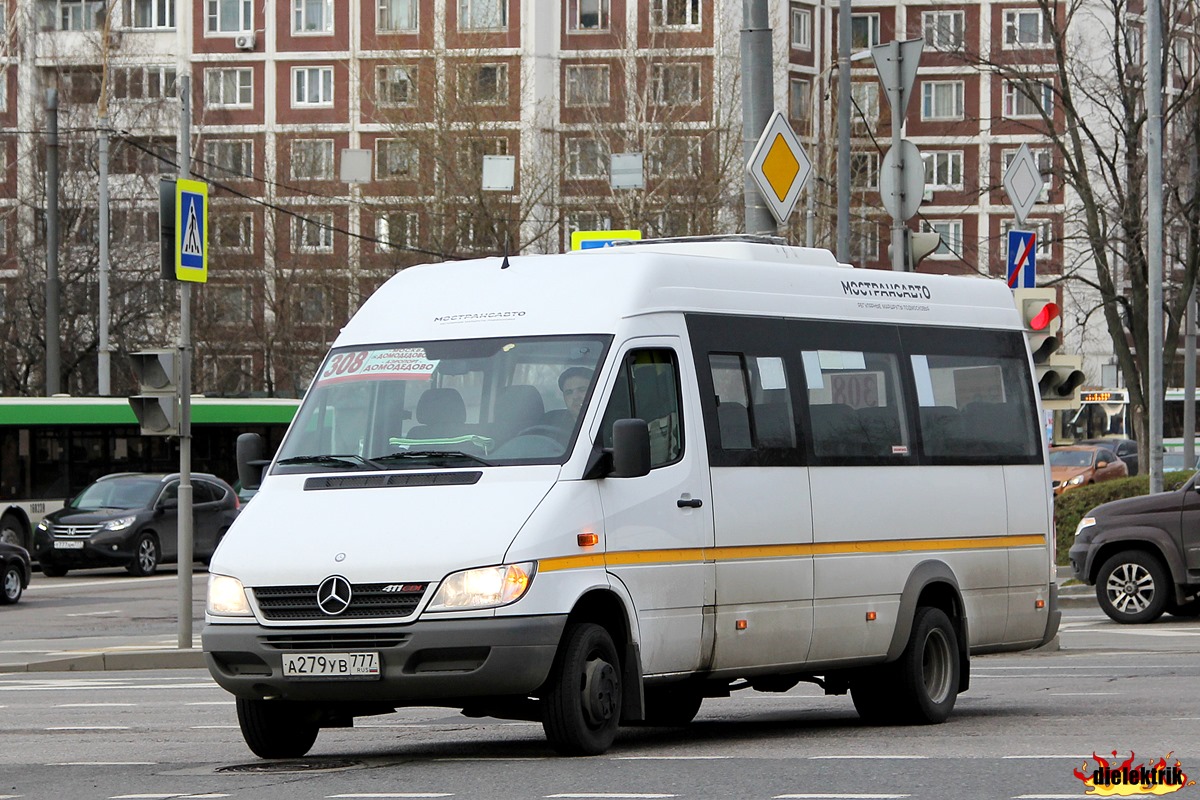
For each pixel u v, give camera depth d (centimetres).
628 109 17512
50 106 12850
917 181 6278
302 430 3169
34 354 17162
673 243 3647
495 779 2695
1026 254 6181
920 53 6312
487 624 2803
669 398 3183
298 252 19338
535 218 16788
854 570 3488
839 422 3519
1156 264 8375
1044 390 5703
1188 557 6644
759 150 5053
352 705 3020
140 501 10875
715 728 3638
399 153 17325
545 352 3116
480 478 2961
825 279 3600
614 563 2986
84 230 18550
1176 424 18938
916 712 3616
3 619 7956
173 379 6016
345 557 2867
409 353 3198
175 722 3978
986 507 3831
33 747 3475
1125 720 3553
